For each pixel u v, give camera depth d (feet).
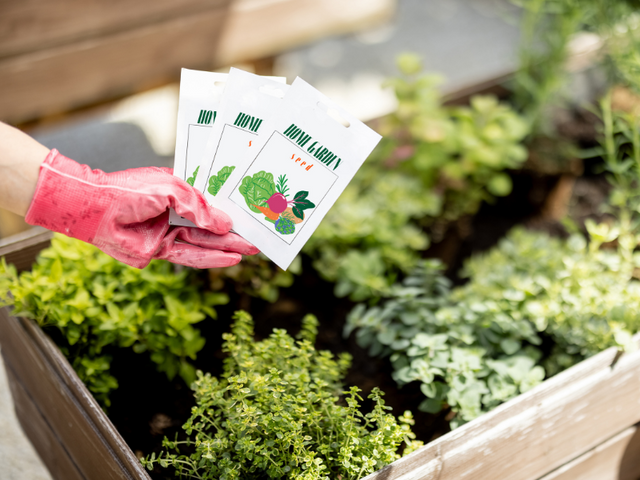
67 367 2.44
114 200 2.31
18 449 3.08
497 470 2.49
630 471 2.98
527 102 3.99
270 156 2.41
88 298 2.62
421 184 3.65
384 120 3.65
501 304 2.80
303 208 2.44
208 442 2.27
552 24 3.94
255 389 2.37
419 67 3.67
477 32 6.35
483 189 3.81
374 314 2.87
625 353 2.57
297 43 4.15
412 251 3.45
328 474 2.35
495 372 2.66
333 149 2.40
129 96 3.84
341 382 2.82
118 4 3.53
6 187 2.31
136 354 2.81
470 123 3.65
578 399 2.52
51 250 2.69
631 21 3.62
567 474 2.73
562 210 3.85
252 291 3.01
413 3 6.81
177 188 2.35
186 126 2.48
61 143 4.59
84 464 2.59
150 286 2.68
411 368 2.62
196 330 2.71
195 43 3.80
